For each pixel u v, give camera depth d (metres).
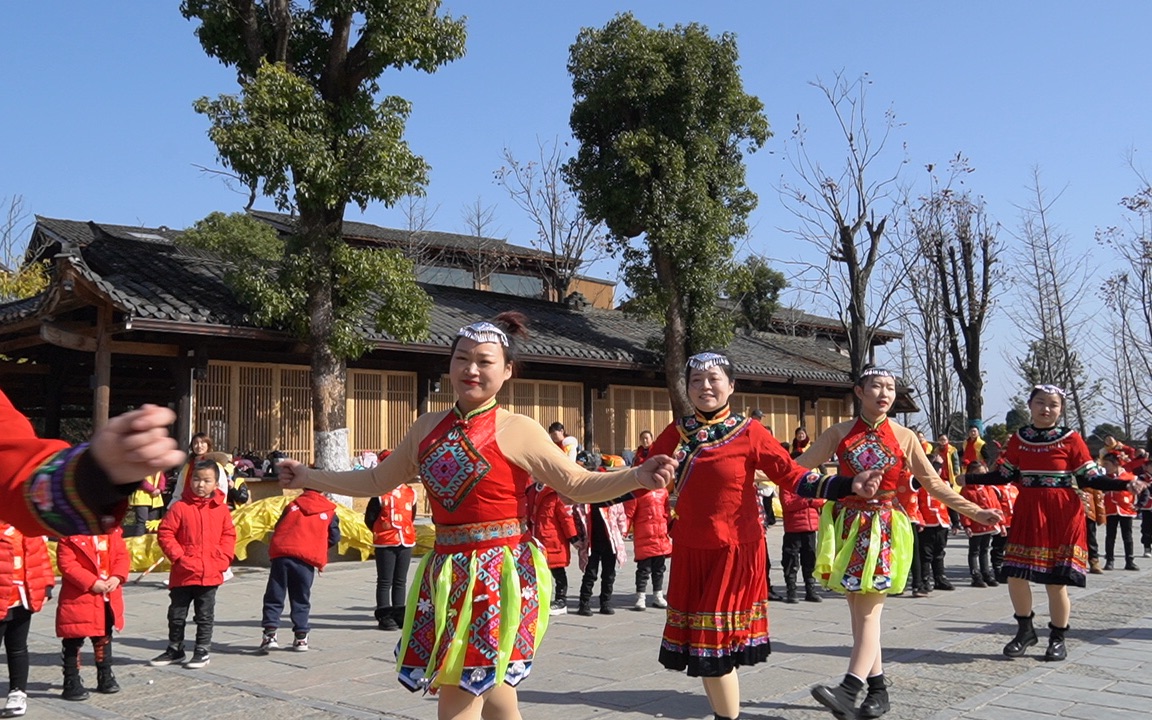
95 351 14.00
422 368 17.92
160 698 6.30
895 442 5.94
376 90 14.70
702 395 4.89
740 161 22.09
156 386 19.67
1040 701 5.86
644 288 21.09
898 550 5.64
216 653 7.74
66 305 13.77
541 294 34.09
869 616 5.59
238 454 15.37
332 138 14.12
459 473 3.67
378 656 7.56
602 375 21.34
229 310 14.71
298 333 14.58
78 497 1.41
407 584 10.78
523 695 6.20
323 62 14.92
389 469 3.95
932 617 9.20
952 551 15.36
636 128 21.03
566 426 20.64
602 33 21.22
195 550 7.23
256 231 20.28
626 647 7.85
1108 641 7.80
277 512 12.97
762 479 10.86
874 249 26.34
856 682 5.39
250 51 14.57
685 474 4.84
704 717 5.67
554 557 9.35
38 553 6.04
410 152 14.34
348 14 14.40
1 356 17.53
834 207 26.25
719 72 21.00
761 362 25.55
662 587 11.02
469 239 33.09
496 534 3.69
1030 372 32.69
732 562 4.73
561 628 8.77
